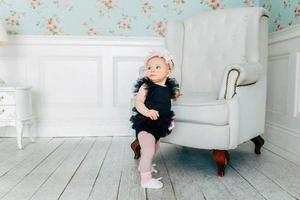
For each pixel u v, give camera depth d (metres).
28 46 2.58
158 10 2.63
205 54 2.18
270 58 2.32
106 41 2.62
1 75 2.58
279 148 2.12
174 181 1.51
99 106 2.67
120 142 2.41
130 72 2.66
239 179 1.53
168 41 2.23
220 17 2.15
